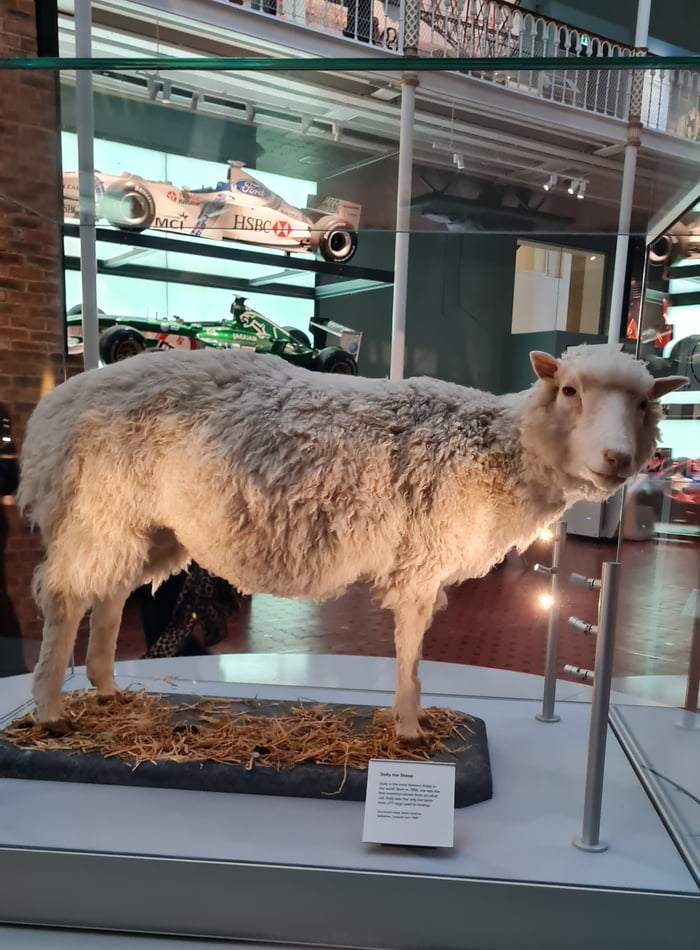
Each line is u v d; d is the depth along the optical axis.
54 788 1.82
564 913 1.44
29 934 1.52
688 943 1.42
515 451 1.76
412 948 1.48
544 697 2.33
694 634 1.88
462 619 4.01
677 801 1.76
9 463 2.40
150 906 1.51
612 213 2.29
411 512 1.76
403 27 2.27
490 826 1.69
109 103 2.04
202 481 1.80
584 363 1.56
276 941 1.50
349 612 4.40
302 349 4.09
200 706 2.20
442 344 4.03
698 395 1.93
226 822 1.67
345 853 1.55
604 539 3.65
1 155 2.09
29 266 2.39
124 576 1.95
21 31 2.92
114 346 3.73
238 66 1.78
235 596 3.28
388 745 1.91
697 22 3.96
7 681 2.59
